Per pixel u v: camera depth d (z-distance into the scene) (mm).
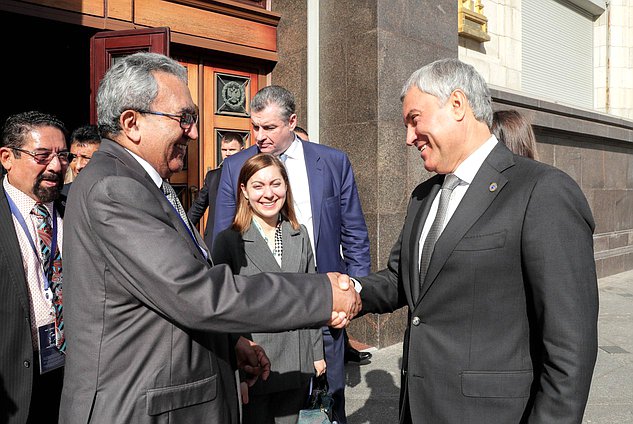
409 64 5047
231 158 3189
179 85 1650
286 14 5336
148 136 1609
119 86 1584
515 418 1545
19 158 2146
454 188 1748
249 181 2545
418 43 5129
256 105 3029
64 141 2244
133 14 4410
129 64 1614
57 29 4320
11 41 4938
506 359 1568
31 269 2123
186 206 4883
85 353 1477
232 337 1967
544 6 9578
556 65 9945
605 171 9008
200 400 1549
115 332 1475
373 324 4887
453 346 1627
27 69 5789
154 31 3947
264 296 1494
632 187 9836
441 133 1669
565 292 1432
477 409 1576
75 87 5879
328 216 3061
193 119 1685
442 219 1731
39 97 6004
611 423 3555
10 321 1992
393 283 2092
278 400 2543
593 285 1468
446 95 1654
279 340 2447
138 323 1477
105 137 1640
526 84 9070
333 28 5102
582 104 10875
